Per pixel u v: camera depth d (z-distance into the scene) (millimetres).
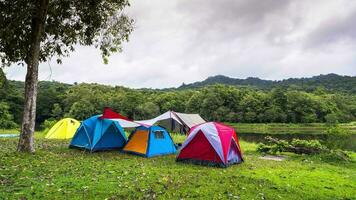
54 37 16922
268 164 14234
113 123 16719
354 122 81312
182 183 9523
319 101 89875
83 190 8375
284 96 91438
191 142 13719
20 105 61469
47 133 23312
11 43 15781
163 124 25406
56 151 15680
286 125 84250
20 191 8078
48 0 15133
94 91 89438
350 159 16234
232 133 14375
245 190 9016
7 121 42156
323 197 8812
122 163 12867
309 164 14695
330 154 16391
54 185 8758
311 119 86938
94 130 16203
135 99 85188
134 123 16266
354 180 11414
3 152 14344
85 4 15977
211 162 13180
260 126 83250
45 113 77188
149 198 7898
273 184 9969
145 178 10008
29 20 15500
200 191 8688
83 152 15688
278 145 17844
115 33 17156
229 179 10359
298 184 10195
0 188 8266
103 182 9289
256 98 94500
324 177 11602
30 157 13258
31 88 14812
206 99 91750
